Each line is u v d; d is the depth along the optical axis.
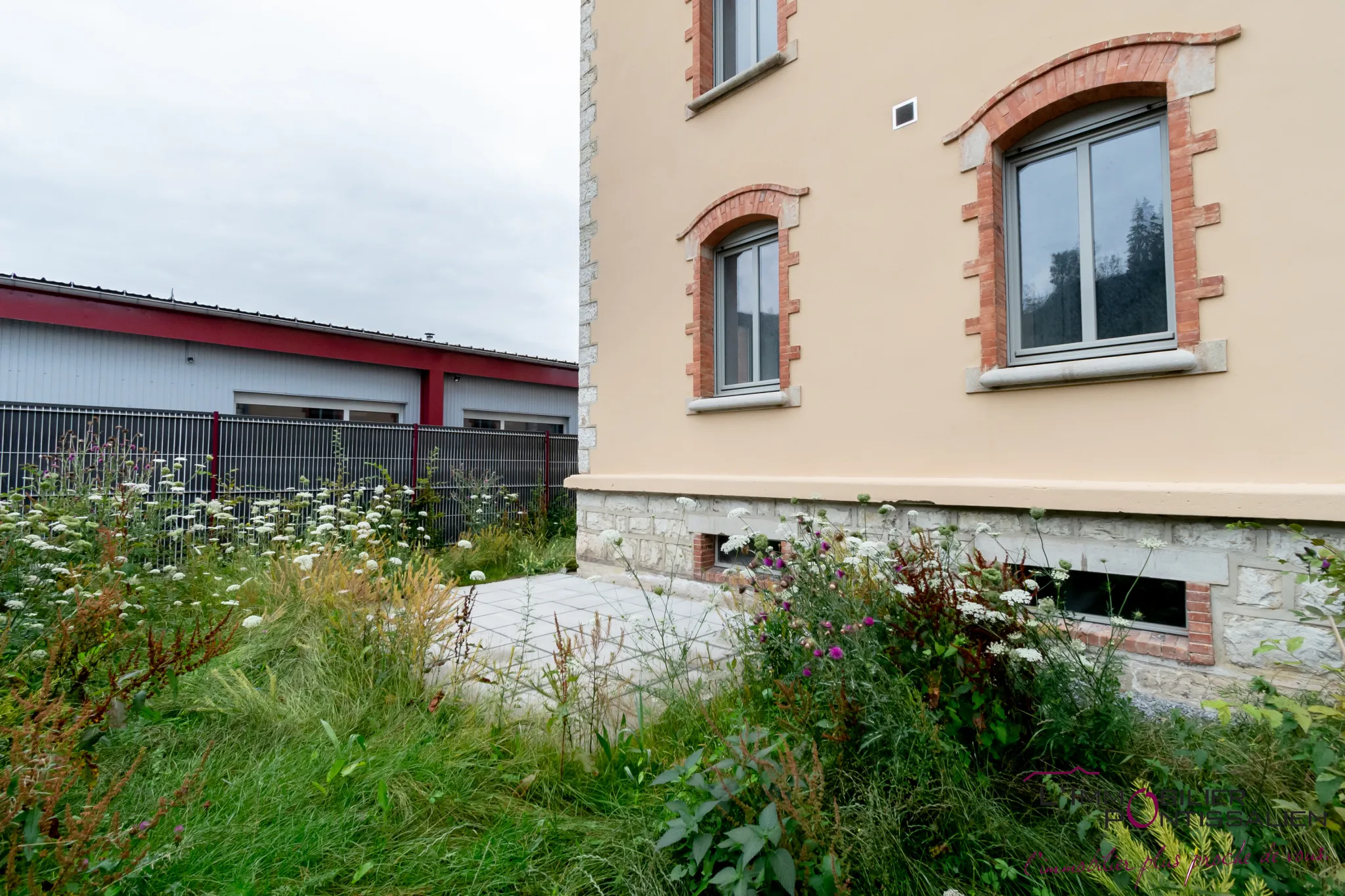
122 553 4.88
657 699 3.39
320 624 4.14
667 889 1.92
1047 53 4.48
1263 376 3.63
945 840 2.04
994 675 2.42
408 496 9.26
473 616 5.73
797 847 1.83
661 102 7.21
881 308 5.34
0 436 6.42
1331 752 1.68
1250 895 1.55
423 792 2.46
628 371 7.51
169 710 3.15
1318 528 3.32
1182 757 2.33
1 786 1.71
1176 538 3.75
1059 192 4.64
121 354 9.65
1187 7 3.93
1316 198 3.50
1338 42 3.47
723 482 6.22
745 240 6.67
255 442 8.10
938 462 4.96
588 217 8.04
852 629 2.55
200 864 2.01
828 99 5.77
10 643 3.24
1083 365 4.16
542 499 11.15
